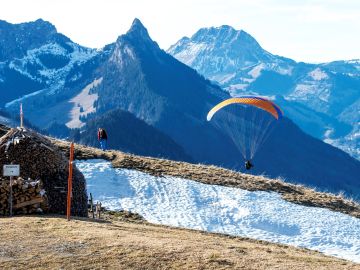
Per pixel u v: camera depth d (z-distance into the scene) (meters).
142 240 21.45
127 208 40.94
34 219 24.25
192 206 43.03
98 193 43.31
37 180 27.88
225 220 41.19
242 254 21.00
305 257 22.44
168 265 18.62
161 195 44.53
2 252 19.25
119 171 48.12
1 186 26.12
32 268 17.94
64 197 29.64
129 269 18.14
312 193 51.03
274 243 36.97
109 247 20.08
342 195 53.19
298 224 42.06
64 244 20.27
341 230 42.16
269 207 44.56
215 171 52.81
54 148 31.20
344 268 20.61
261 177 53.97
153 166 50.94
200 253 20.09
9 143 30.16
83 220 26.28
